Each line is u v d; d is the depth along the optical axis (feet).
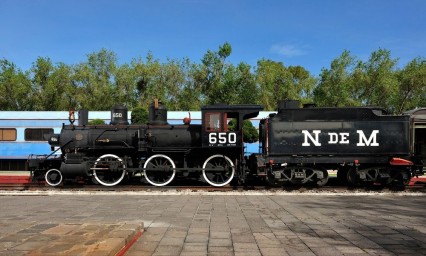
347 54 128.67
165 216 24.16
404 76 130.00
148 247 16.63
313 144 41.14
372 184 43.16
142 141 44.29
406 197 34.65
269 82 133.80
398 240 17.84
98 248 14.16
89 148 45.34
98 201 31.71
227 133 43.45
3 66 137.18
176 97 138.10
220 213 25.30
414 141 41.73
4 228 19.38
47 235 16.61
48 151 67.97
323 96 129.49
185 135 44.78
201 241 17.69
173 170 43.86
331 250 16.14
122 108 48.73
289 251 15.99
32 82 138.51
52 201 31.83
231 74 134.51
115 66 137.08
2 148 67.97
